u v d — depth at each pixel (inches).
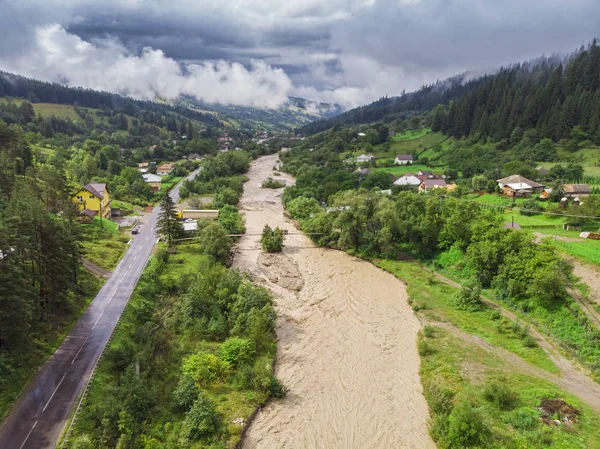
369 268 3363.7
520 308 2463.1
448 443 1504.7
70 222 2361.0
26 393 1492.4
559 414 1585.9
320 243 3878.0
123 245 3307.1
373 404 1780.3
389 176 6058.1
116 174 6245.1
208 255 3142.2
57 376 1600.6
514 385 1798.7
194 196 5344.5
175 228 3380.9
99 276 2637.8
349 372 1996.8
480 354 2075.5
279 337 2287.2
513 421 1560.0
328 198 5024.6
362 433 1616.6
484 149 6638.8
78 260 2556.6
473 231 2994.6
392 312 2598.4
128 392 1501.0
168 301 2385.6
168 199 3373.5
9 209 1918.1
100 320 2069.4
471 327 2348.7
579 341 2085.4
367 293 2881.4
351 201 3683.6
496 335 2251.5
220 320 2203.5
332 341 2263.8
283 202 5413.4
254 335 2078.0
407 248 3582.7
